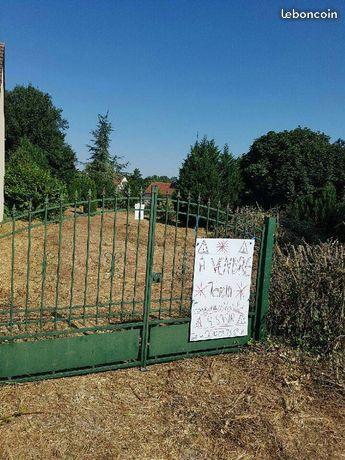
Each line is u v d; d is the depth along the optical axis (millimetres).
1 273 7273
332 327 4715
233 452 3131
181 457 3039
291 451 3189
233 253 4445
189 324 4371
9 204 15289
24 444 3006
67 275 7406
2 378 3748
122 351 4078
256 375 4191
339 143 23969
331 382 4109
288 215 14422
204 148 16766
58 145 42688
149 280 4082
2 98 14820
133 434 3230
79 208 18234
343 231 11828
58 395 3615
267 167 22344
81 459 2920
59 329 4840
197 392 3850
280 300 5047
